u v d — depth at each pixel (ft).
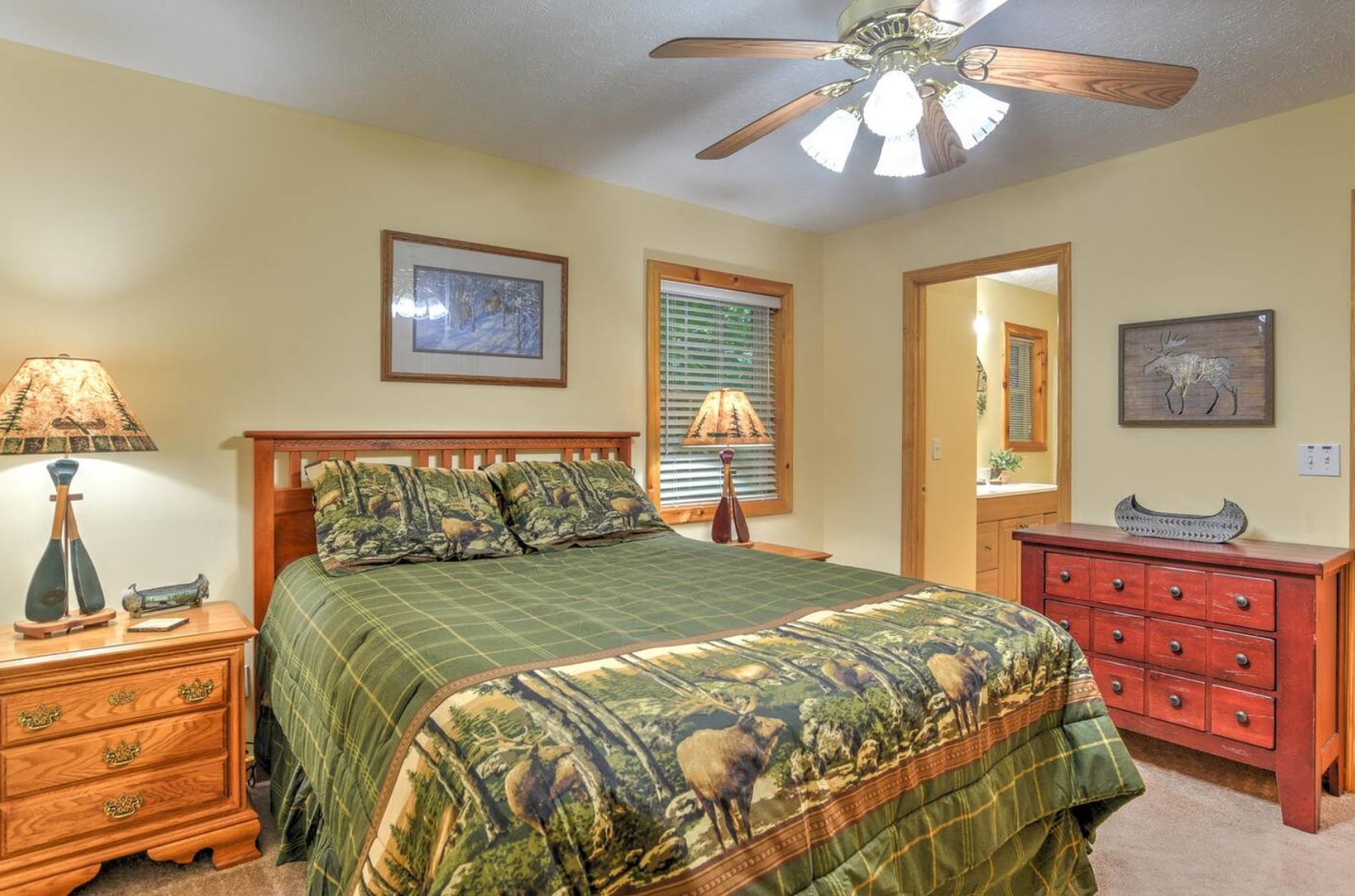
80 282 7.37
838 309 14.07
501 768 3.21
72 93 7.33
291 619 6.82
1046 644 5.64
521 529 8.65
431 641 4.76
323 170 8.79
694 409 12.66
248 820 6.55
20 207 7.07
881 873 4.03
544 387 10.61
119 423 6.60
